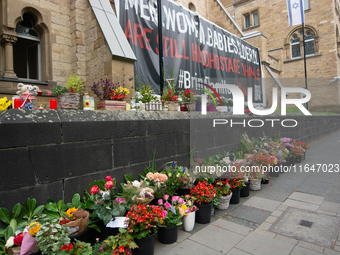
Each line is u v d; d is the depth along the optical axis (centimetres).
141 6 705
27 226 213
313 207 275
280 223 279
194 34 895
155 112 411
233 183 364
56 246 196
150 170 370
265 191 383
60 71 621
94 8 602
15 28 547
